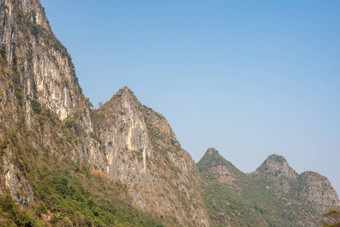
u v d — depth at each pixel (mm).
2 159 110938
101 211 158125
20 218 107250
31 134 148875
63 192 145250
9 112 126125
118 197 191125
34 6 181375
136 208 196250
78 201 149000
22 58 153500
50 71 178625
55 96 179000
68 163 170500
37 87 167500
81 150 184125
